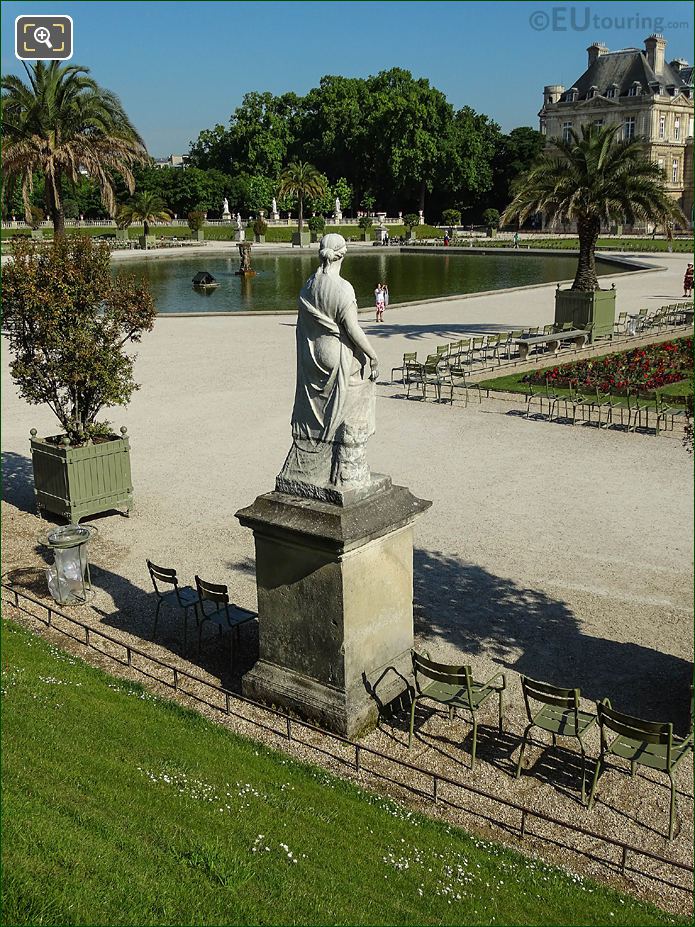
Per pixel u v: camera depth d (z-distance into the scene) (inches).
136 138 1702.8
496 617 498.6
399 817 334.3
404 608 425.4
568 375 1073.5
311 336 388.8
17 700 390.6
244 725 403.5
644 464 765.3
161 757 356.8
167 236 4025.6
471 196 5064.0
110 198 1706.4
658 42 4726.9
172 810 313.7
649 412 933.8
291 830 312.8
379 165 4867.1
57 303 625.6
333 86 4867.1
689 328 1475.1
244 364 1231.5
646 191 1312.7
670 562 564.7
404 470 757.3
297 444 404.8
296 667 413.4
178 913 253.1
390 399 1031.6
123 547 614.5
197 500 700.7
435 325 1566.2
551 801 350.0
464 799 351.6
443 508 665.0
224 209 4623.5
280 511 398.0
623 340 1370.6
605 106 4783.5
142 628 502.3
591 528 621.9
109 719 386.6
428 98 4643.2
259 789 342.6
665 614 498.6
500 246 3533.5
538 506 666.2
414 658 397.1
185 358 1284.4
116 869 269.4
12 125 1603.1
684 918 287.1
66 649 473.7
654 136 4677.7
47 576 564.7
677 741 358.3
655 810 344.5
